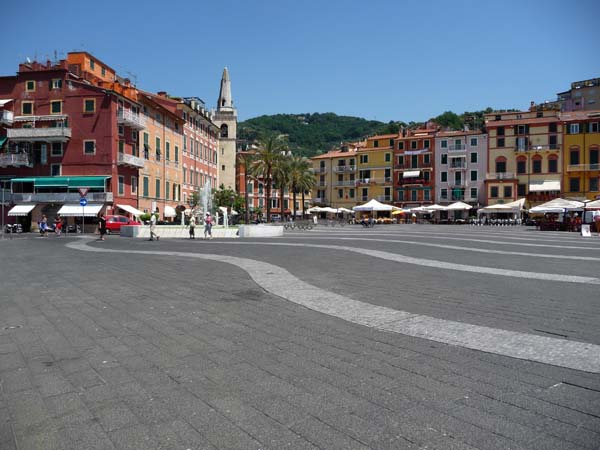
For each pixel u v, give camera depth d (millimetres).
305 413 3650
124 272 12555
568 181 74938
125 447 3166
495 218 77438
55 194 47094
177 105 64000
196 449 3127
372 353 5199
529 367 4680
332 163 99438
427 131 89312
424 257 16141
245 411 3699
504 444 3141
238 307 7824
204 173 74875
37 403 3902
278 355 5148
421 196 86750
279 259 15586
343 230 46062
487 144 80625
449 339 5730
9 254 19062
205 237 31688
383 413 3637
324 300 8352
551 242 24750
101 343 5684
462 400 3871
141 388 4203
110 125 47531
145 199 54000
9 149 49219
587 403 3785
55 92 48594
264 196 104250
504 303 7992
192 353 5246
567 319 6746
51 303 8250
